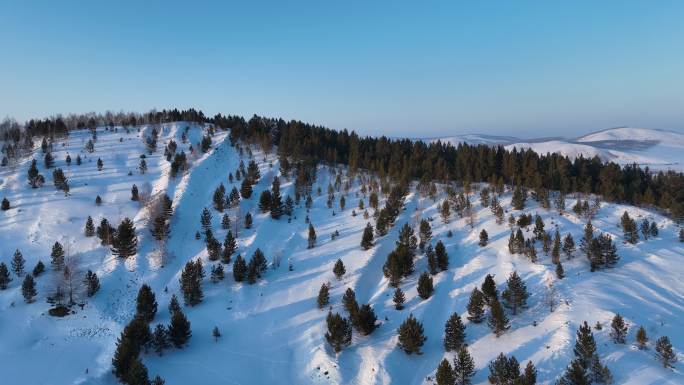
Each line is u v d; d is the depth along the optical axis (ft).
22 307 217.97
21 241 292.20
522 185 411.34
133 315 228.22
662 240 298.35
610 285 231.71
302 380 183.42
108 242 293.23
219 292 253.85
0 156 471.62
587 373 156.15
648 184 410.31
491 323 198.39
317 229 350.23
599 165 462.19
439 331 212.02
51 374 171.01
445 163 469.16
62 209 340.59
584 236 279.69
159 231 296.51
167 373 181.57
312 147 539.70
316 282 266.57
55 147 495.00
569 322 193.16
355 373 183.73
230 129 618.44
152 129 597.93
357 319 204.44
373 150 570.87
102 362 182.09
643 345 172.24
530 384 148.25
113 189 394.32
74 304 226.58
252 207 384.27
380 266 288.30
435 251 275.39
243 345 207.31
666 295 227.61
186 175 422.00
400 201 375.86
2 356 179.01
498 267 263.08
